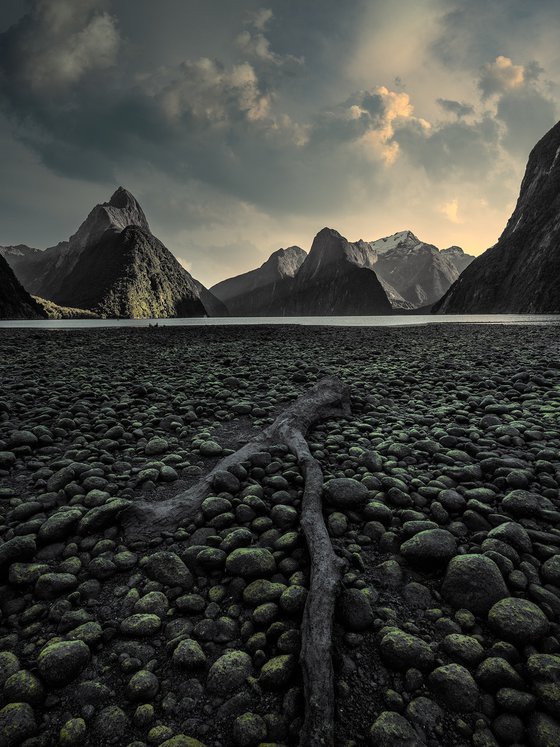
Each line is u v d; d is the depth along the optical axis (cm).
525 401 750
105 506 377
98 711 217
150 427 654
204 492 421
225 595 299
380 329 3553
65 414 686
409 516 372
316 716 198
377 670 236
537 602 275
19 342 2170
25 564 323
